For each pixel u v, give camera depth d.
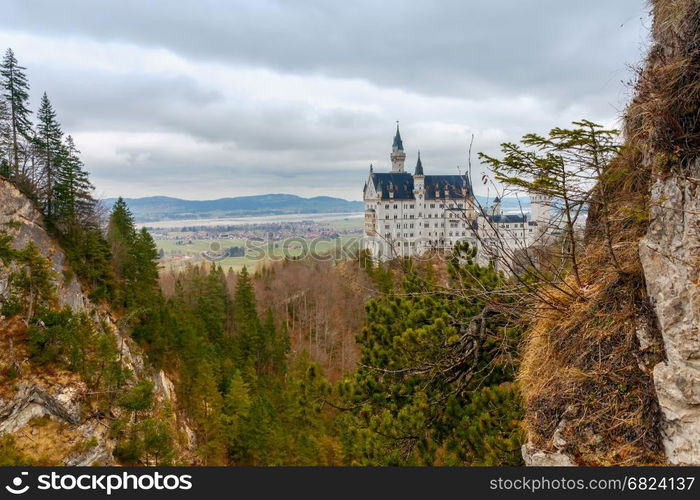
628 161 6.30
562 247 7.51
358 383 9.89
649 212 5.66
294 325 80.31
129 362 40.84
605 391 5.54
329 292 83.75
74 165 45.06
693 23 5.11
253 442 41.44
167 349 48.34
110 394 34.12
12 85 43.25
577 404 5.70
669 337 5.00
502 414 7.60
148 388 33.91
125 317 43.47
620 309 5.86
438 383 9.40
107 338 35.12
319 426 43.59
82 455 29.81
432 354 9.33
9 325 33.22
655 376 5.05
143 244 53.38
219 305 63.94
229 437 43.88
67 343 33.44
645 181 6.18
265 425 41.75
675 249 5.14
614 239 6.54
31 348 32.41
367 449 8.16
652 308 5.46
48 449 29.34
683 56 5.17
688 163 5.13
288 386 47.56
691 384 4.69
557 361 6.31
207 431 42.62
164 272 96.38
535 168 5.93
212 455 41.75
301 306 85.69
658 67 5.59
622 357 5.57
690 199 5.02
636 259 5.90
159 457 32.47
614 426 5.30
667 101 5.29
